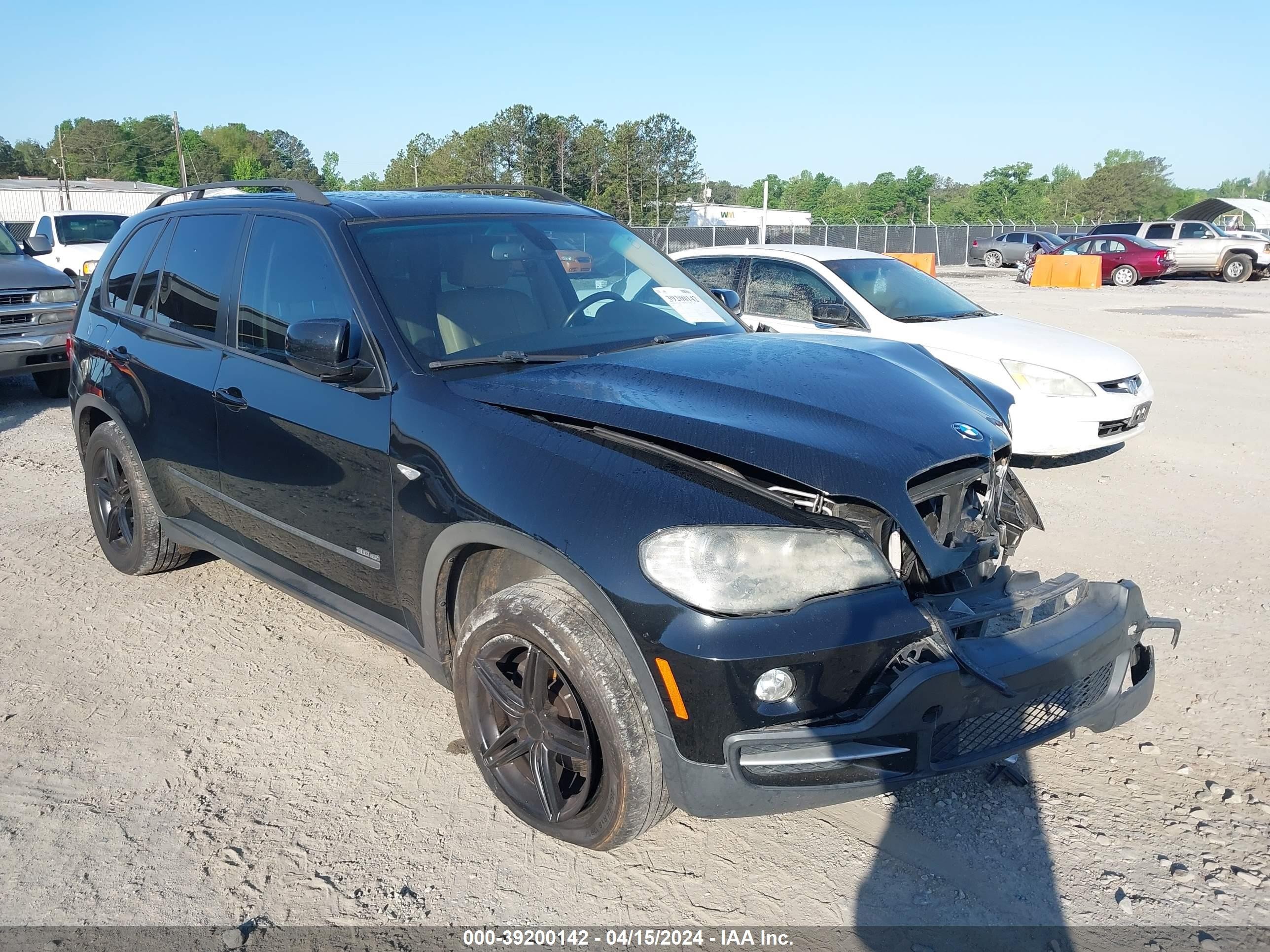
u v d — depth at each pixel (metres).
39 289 9.12
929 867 2.74
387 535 3.14
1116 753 3.30
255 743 3.38
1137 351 12.79
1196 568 5.02
